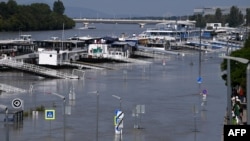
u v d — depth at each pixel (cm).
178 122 16375
